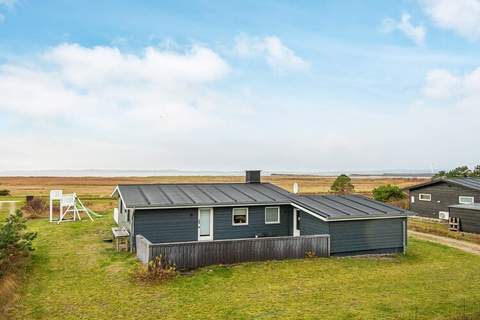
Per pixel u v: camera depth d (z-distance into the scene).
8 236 14.14
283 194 21.64
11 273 12.95
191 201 18.67
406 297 11.42
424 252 18.83
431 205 31.80
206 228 19.09
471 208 24.70
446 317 9.80
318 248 16.64
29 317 10.12
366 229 17.81
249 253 15.33
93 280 13.22
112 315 10.21
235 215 19.77
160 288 12.30
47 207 31.56
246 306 10.67
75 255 16.69
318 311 10.23
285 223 20.77
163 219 18.16
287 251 16.05
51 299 11.44
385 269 15.12
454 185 29.72
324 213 17.38
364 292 11.91
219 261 14.80
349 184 45.00
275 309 10.41
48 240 19.86
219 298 11.37
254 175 24.66
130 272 13.91
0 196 46.41
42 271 14.32
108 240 20.00
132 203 17.55
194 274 13.72
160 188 21.27
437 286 12.66
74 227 23.97
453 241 22.27
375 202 20.53
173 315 10.13
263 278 13.36
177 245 14.10
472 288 12.48
